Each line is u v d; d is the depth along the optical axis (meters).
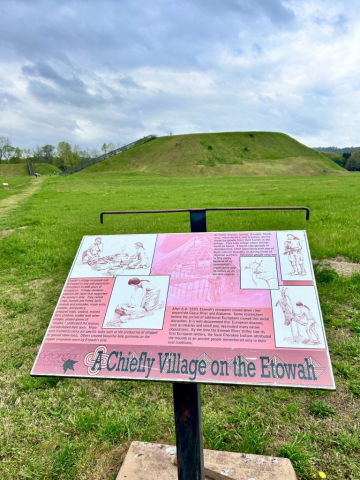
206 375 1.98
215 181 48.59
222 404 3.21
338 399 3.20
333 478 2.47
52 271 7.12
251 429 2.90
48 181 48.25
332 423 2.93
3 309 5.45
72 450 2.77
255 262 2.42
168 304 2.31
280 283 2.30
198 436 2.04
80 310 2.40
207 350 2.07
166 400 3.30
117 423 2.96
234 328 2.14
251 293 2.28
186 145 91.44
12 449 2.81
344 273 6.05
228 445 2.76
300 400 3.22
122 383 3.56
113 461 2.67
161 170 78.81
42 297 5.84
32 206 19.59
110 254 2.68
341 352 3.84
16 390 3.51
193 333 2.15
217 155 86.56
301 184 35.47
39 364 2.20
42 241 9.34
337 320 4.48
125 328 2.26
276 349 2.04
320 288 5.36
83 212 16.22
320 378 1.92
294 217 11.31
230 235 2.61
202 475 2.10
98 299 2.43
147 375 2.03
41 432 2.96
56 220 13.61
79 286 2.53
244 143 95.56
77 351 2.21
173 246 2.62
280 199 18.91
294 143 100.00
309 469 2.54
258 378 1.94
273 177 58.97
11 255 8.30
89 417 3.05
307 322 2.12
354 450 2.67
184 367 2.03
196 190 30.14
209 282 2.37
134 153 93.88
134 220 12.47
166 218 12.81
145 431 2.93
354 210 12.72
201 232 2.68
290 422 2.96
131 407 3.20
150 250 2.64
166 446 2.69
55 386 3.56
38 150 121.06
